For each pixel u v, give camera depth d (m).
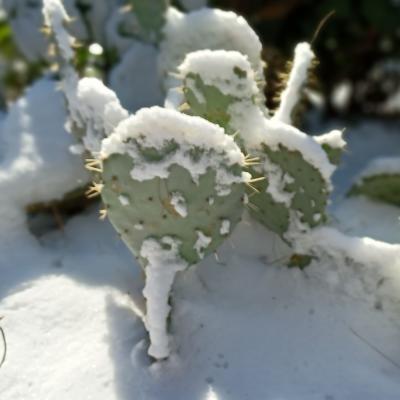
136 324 0.75
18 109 0.98
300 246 0.79
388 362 0.73
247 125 0.75
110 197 0.65
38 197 0.91
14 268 0.84
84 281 0.81
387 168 0.96
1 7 1.30
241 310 0.77
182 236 0.66
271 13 1.58
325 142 0.78
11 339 0.73
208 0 1.41
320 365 0.72
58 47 0.82
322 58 1.72
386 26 1.59
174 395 0.68
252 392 0.68
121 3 1.18
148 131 0.61
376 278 0.78
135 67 1.10
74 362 0.71
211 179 0.63
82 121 0.78
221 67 0.72
